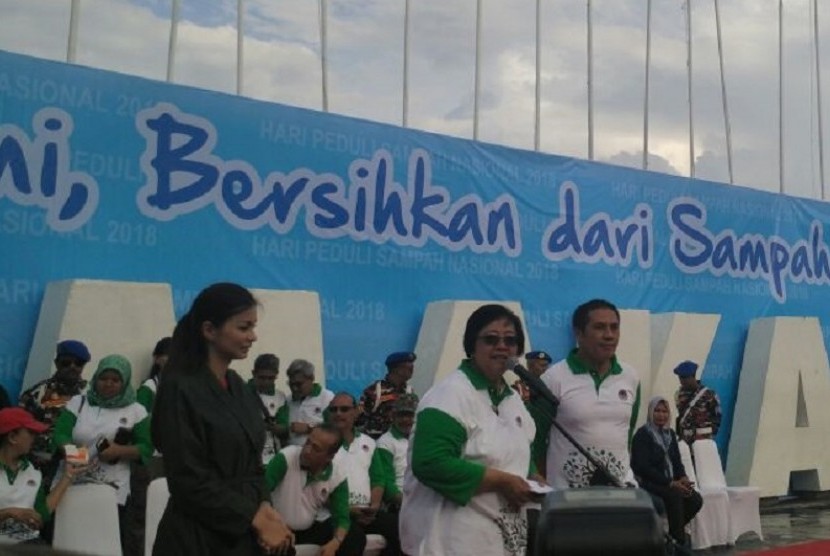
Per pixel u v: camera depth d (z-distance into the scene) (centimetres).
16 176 680
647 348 987
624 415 393
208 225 762
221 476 279
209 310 287
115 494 530
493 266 928
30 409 588
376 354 847
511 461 312
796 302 1188
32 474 500
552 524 232
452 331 841
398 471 657
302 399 702
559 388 390
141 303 682
